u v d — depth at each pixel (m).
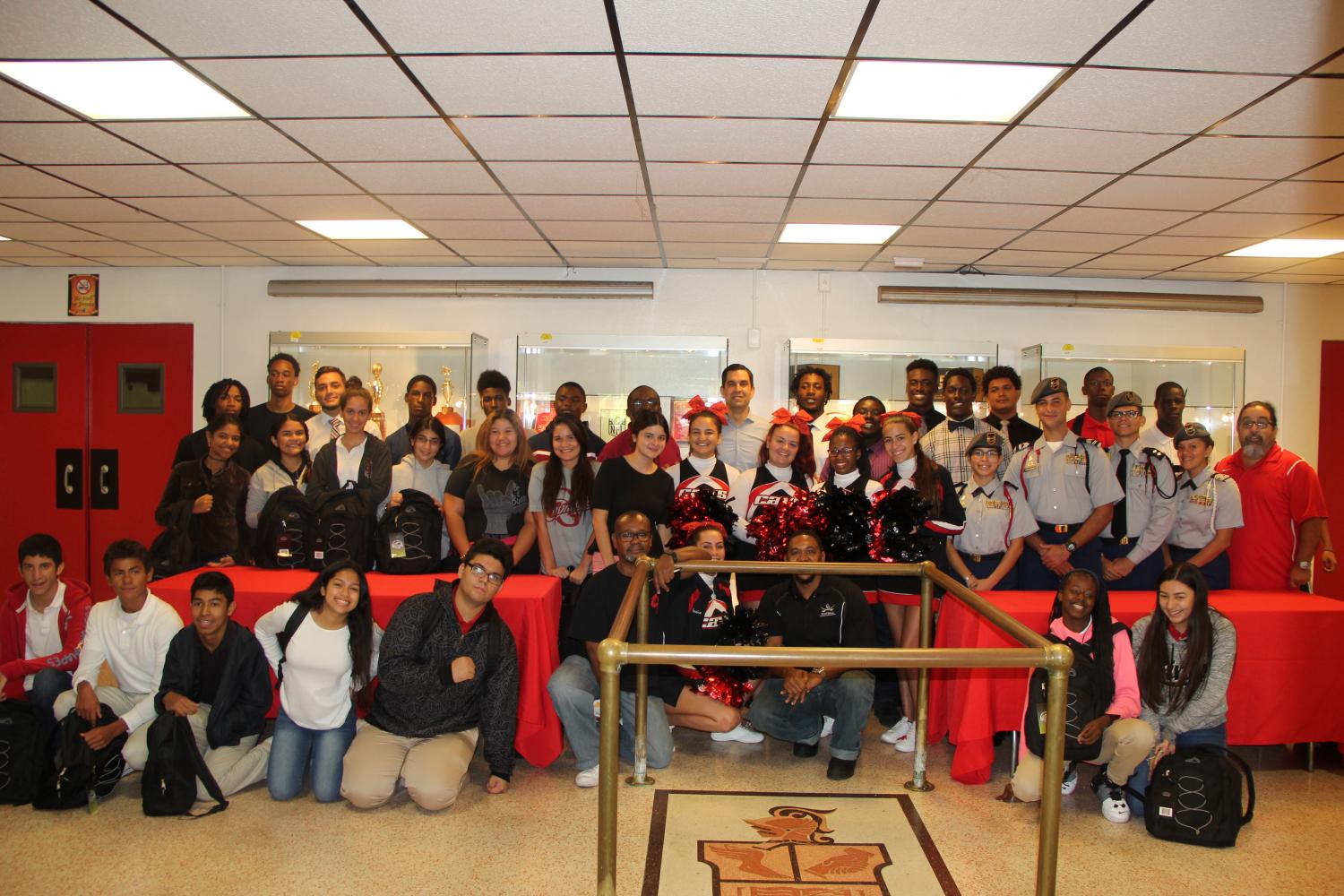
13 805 3.10
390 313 6.38
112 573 3.20
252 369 6.38
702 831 2.95
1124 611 3.42
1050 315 6.34
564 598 3.88
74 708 3.10
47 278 6.46
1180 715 3.13
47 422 6.48
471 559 3.05
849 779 3.45
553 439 3.97
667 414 6.23
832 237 5.18
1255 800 3.30
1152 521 4.02
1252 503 4.29
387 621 3.46
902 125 3.21
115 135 3.43
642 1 2.31
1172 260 5.63
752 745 3.84
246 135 3.42
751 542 4.13
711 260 5.94
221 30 2.51
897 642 4.01
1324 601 3.72
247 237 5.32
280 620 3.20
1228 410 6.20
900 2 2.29
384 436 5.89
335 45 2.60
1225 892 2.62
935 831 2.98
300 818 3.01
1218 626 3.18
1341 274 6.02
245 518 4.16
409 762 3.07
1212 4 2.26
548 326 6.36
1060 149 3.45
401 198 4.36
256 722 3.27
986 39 2.50
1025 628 1.98
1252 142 3.33
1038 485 4.03
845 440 4.04
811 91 2.91
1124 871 2.74
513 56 2.67
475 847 2.82
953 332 6.34
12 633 3.41
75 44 2.61
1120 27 2.41
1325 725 3.56
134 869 2.65
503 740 3.22
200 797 3.14
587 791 3.29
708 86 2.88
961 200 4.24
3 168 3.88
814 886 2.59
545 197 4.32
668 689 3.67
